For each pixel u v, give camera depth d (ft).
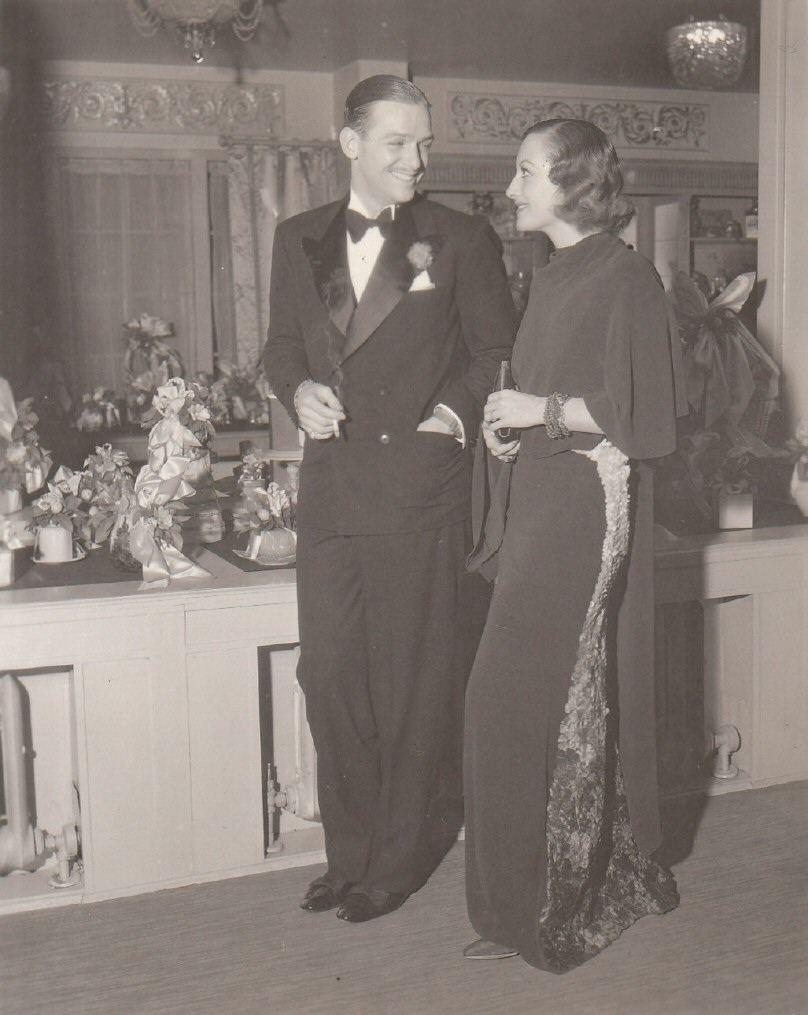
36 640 8.06
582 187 6.90
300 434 10.93
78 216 22.25
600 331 6.84
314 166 23.30
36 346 21.17
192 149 22.81
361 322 7.47
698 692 10.62
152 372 21.25
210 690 8.53
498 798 7.05
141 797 8.44
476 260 7.64
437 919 7.99
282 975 7.22
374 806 8.16
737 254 26.04
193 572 8.79
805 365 12.17
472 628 9.56
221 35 20.44
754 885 8.36
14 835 8.55
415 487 7.59
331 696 7.88
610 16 19.30
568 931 7.29
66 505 9.72
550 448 7.02
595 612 7.05
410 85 7.22
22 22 19.74
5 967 7.35
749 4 18.45
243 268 23.16
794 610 10.41
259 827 8.80
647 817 7.75
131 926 7.94
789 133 12.07
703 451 10.62
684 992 6.86
